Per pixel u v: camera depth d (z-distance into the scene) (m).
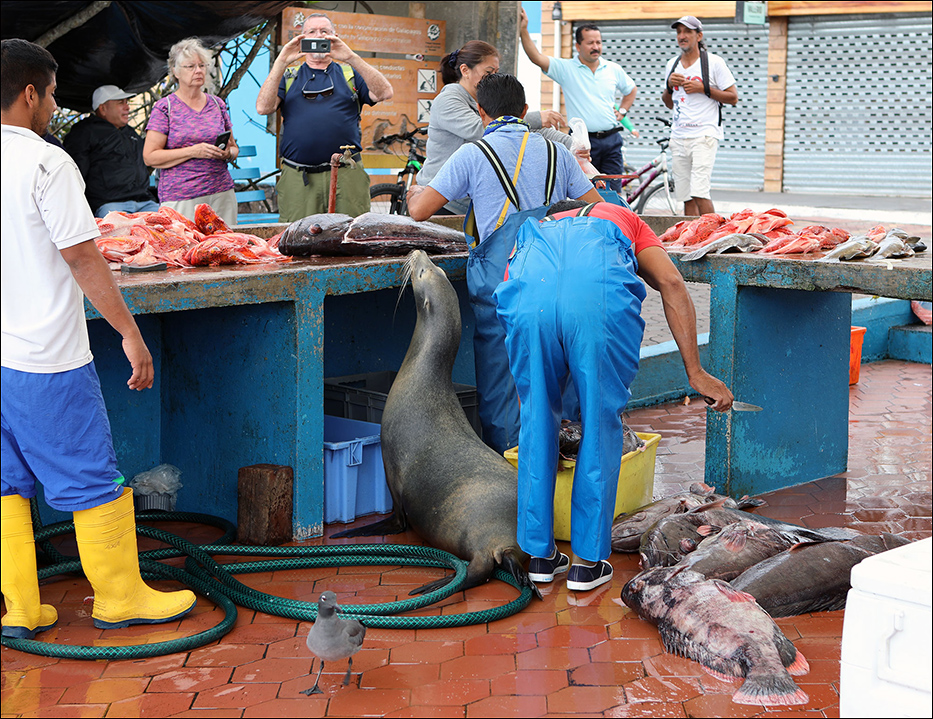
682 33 11.22
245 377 5.09
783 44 21.30
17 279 3.52
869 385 8.64
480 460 4.80
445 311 5.02
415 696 3.46
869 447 6.72
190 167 7.46
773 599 4.05
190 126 7.42
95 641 3.88
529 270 4.19
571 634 3.94
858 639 2.99
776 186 21.97
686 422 7.34
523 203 5.18
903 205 19.06
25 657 3.75
